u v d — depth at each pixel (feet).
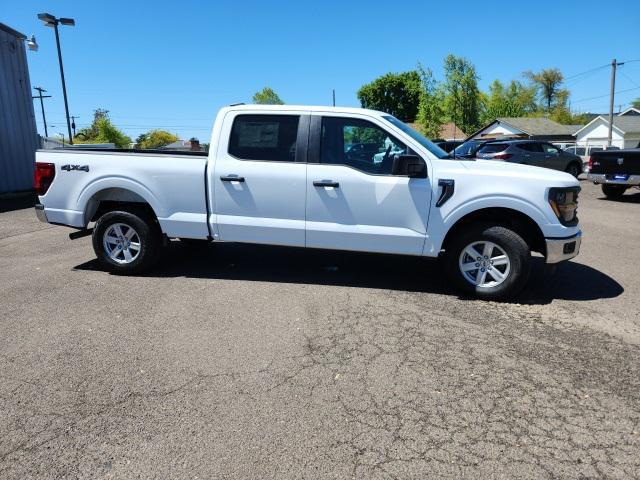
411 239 17.21
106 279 19.34
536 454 9.15
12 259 22.59
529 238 17.74
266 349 13.29
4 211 38.73
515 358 12.89
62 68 61.72
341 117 17.66
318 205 17.61
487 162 18.12
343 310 16.15
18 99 50.39
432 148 18.15
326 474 8.60
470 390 11.32
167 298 17.19
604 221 33.65
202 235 18.75
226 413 10.34
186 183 18.45
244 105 18.43
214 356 12.87
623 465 8.87
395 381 11.68
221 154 18.26
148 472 8.63
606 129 175.52
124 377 11.78
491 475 8.61
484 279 17.12
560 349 13.43
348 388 11.35
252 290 18.10
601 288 18.67
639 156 42.45
